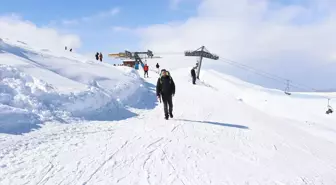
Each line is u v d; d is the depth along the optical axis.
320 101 32.19
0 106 6.75
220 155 6.33
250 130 9.59
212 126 9.41
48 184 4.21
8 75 8.33
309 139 10.44
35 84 8.65
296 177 5.60
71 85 9.87
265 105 29.58
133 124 8.75
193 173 5.07
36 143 5.95
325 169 6.57
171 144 6.69
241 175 5.26
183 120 9.97
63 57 15.74
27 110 7.32
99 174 4.68
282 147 7.98
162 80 9.79
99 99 9.87
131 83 13.96
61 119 7.96
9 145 5.60
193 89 20.11
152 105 13.08
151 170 5.02
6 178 4.30
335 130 17.91
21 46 15.05
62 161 5.12
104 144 6.30
